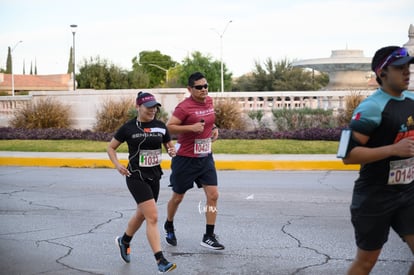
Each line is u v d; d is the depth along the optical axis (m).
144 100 6.17
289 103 23.66
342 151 4.29
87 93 23.92
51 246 7.39
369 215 4.39
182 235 7.90
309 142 18.48
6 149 18.34
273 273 6.17
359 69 32.88
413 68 19.97
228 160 15.02
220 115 22.06
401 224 4.39
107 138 20.81
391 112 4.25
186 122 7.02
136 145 6.17
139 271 6.33
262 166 14.82
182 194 7.19
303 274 6.12
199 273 6.21
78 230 8.27
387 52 4.27
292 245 7.30
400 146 4.11
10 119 25.19
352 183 12.33
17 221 8.89
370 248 4.46
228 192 11.31
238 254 6.93
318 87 55.62
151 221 6.13
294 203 10.11
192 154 7.03
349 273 4.57
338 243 7.37
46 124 23.66
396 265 6.34
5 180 13.22
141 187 6.18
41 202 10.48
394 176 4.30
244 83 58.25
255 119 22.55
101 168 15.45
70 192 11.53
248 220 8.79
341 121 21.67
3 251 7.16
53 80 80.12
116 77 56.12
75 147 18.48
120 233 8.08
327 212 9.32
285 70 56.66
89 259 6.79
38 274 6.21
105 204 10.24
